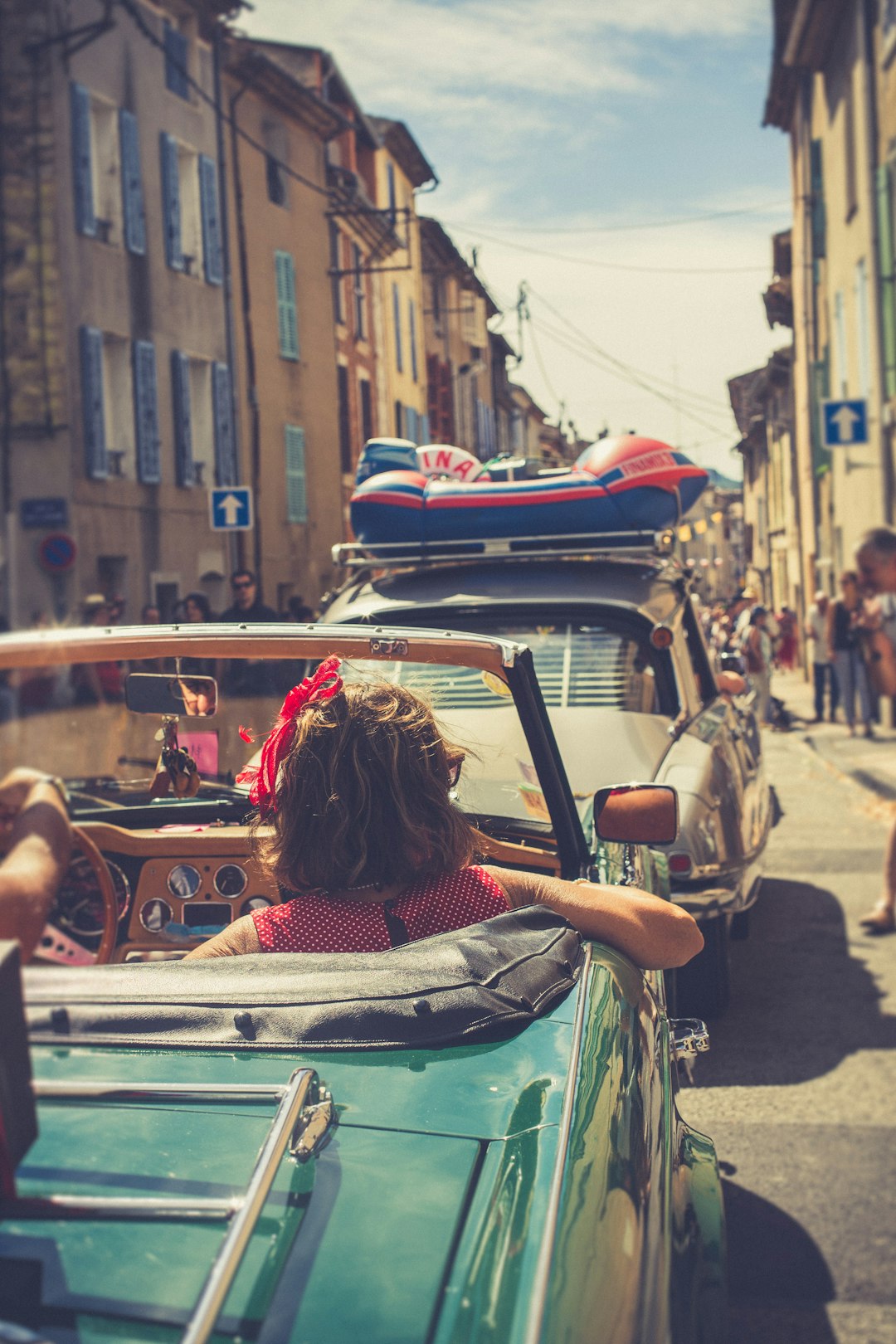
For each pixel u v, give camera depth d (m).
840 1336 2.95
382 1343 1.00
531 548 5.87
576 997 1.75
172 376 20.14
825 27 20.62
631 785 2.73
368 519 5.94
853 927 6.65
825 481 24.03
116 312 18.41
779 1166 3.83
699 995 5.03
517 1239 1.18
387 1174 1.25
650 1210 1.43
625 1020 1.80
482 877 1.93
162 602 19.80
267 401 24.55
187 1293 1.01
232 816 3.20
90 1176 1.18
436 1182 1.25
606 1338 1.13
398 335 36.72
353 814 1.83
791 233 30.47
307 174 26.83
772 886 7.69
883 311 17.14
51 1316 0.98
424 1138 1.34
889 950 6.19
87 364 17.27
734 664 7.18
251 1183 1.14
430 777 1.88
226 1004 1.58
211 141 21.72
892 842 6.53
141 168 19.17
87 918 3.21
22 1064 1.05
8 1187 1.06
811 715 20.17
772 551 45.44
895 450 16.67
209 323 21.58
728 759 5.14
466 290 48.91
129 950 3.20
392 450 6.43
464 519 5.86
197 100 21.22
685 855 4.54
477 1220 1.19
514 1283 1.12
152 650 2.60
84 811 3.22
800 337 26.88
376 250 33.53
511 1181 1.27
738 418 50.41
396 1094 1.43
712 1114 4.25
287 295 25.42
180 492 20.38
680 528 6.16
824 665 18.95
